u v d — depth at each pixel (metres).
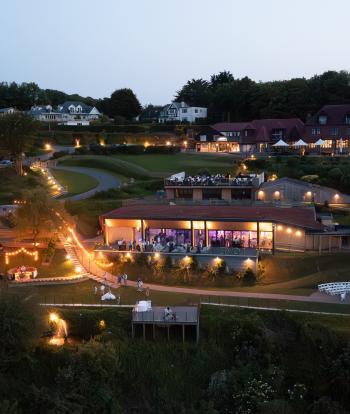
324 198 81.75
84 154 122.00
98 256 64.12
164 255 61.97
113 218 67.38
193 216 66.12
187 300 53.31
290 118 140.88
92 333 49.50
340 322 47.44
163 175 100.56
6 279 59.34
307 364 45.53
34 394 42.62
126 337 48.31
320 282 56.62
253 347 46.94
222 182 82.50
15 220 68.38
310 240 63.59
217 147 130.25
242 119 156.88
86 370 43.41
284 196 82.19
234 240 65.19
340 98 137.88
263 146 124.88
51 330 48.94
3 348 43.72
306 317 48.50
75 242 69.56
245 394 42.59
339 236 63.47
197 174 99.94
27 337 43.97
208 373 46.28
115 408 42.97
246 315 49.44
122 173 104.38
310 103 140.50
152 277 60.56
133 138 139.62
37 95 198.50
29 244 68.94
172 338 48.28
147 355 46.72
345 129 117.56
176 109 173.88
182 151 128.50
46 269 62.22
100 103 198.25
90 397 42.59
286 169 97.75
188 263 60.81
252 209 71.88
